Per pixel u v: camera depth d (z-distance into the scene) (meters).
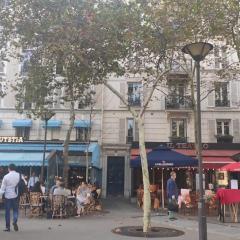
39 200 18.12
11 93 35.25
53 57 14.95
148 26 14.38
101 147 34.84
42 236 11.96
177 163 21.53
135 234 12.63
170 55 16.58
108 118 35.38
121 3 14.44
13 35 15.30
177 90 31.64
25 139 33.62
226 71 27.59
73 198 19.20
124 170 34.78
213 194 21.05
